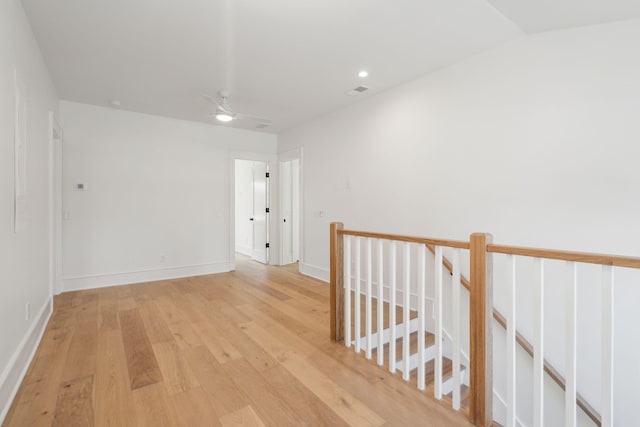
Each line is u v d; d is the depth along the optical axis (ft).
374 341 8.89
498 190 8.60
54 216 12.55
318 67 9.96
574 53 7.30
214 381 6.47
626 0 6.03
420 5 6.88
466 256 9.36
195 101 13.01
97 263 13.74
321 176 15.38
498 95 8.59
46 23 7.50
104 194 13.84
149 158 14.90
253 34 8.04
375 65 9.80
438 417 5.49
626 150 6.64
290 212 20.06
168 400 5.83
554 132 7.59
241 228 23.97
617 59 6.75
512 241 8.32
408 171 11.09
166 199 15.39
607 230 6.84
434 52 8.97
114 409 5.55
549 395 7.77
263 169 19.90
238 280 15.28
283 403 5.80
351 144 13.57
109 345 8.08
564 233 7.43
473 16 7.25
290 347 8.07
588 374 7.11
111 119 13.93
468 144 9.29
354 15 7.24
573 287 4.21
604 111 6.89
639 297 6.45
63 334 8.75
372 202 12.55
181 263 15.88
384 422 5.33
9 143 5.88
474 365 5.32
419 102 10.71
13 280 6.13
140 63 9.64
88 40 8.30
